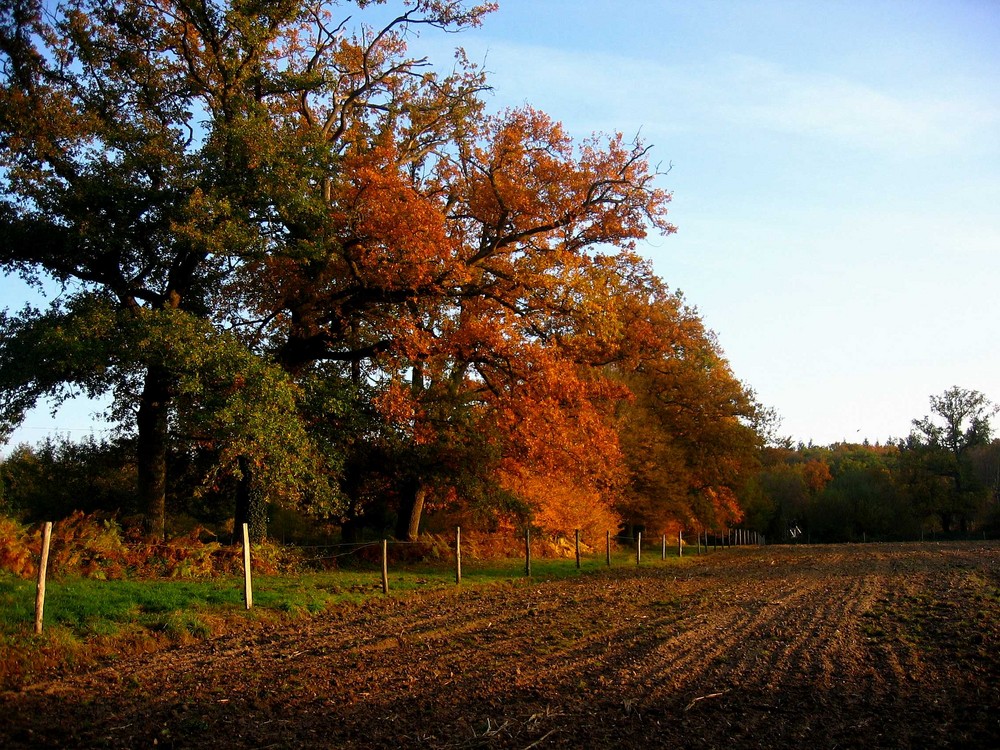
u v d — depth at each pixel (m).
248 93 21.61
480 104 25.70
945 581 22.62
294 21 22.27
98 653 10.78
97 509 22.25
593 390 27.19
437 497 28.88
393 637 12.61
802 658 11.22
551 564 29.34
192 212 18.45
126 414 24.22
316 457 21.55
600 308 23.70
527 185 24.66
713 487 54.44
